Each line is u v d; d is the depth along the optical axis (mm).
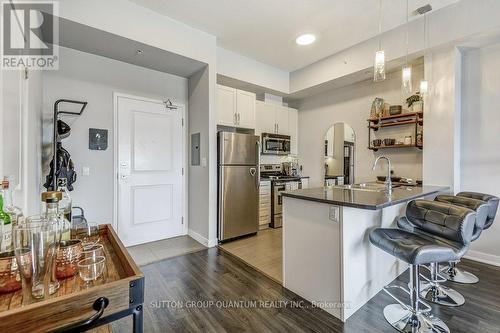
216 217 3439
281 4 2605
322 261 1918
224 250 3203
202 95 3418
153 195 3500
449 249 1520
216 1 2553
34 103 1998
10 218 960
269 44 3510
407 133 3541
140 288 804
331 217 1849
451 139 2797
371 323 1755
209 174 3332
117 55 2992
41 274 763
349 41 3406
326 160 4645
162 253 3070
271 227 4379
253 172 3834
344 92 4328
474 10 2504
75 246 960
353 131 4207
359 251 1921
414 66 3416
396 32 3078
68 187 2479
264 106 4547
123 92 3207
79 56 2881
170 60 3131
